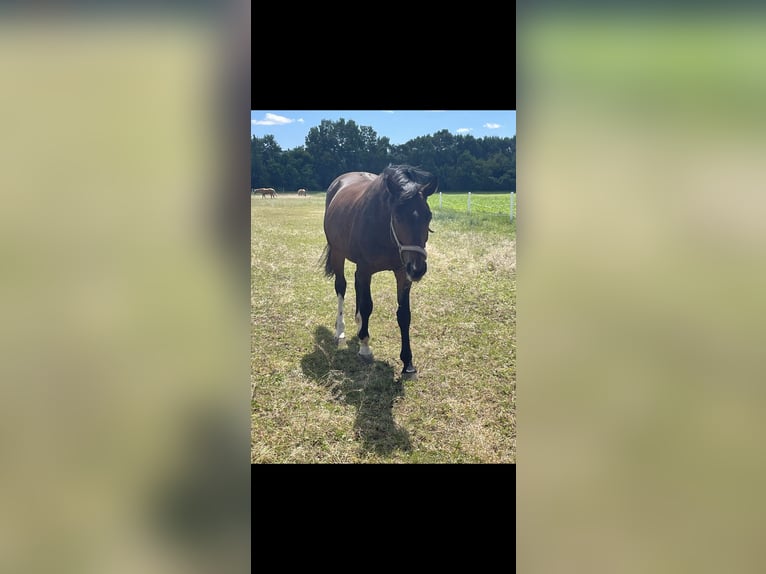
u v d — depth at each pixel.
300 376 4.07
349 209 4.54
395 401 3.76
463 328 4.91
